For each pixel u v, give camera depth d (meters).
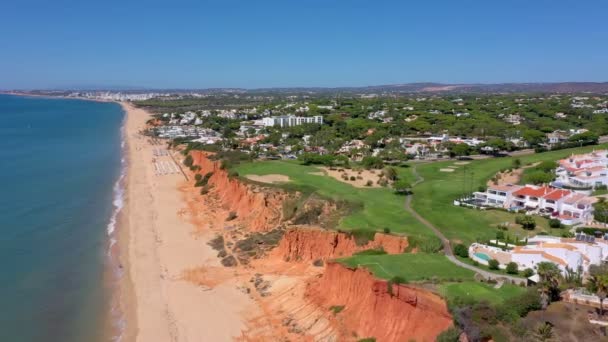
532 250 55.84
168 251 79.38
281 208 87.62
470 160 136.88
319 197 86.00
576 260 52.91
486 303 40.97
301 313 56.38
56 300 61.97
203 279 68.69
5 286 65.06
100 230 89.62
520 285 48.12
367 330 48.66
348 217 76.75
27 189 119.88
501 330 38.62
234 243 81.62
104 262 74.62
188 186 126.31
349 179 106.25
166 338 53.91
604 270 47.22
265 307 59.81
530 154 142.25
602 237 65.69
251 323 56.44
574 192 85.62
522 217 73.69
